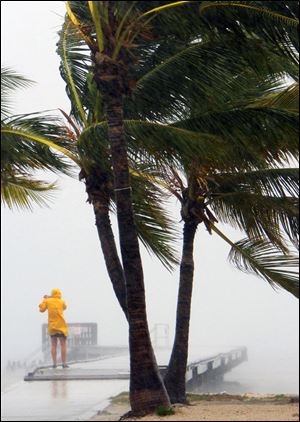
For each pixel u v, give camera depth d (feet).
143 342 74.79
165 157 74.54
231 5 72.18
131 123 75.20
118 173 74.64
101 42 74.33
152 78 78.69
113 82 73.77
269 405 85.05
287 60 79.25
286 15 72.33
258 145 75.46
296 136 74.28
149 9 72.49
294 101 76.64
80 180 83.41
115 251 82.89
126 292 75.61
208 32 74.90
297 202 85.05
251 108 75.46
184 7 72.33
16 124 76.18
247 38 76.48
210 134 75.20
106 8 73.31
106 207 83.51
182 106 78.89
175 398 88.12
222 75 78.33
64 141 81.92
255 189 86.28
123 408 81.46
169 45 79.05
